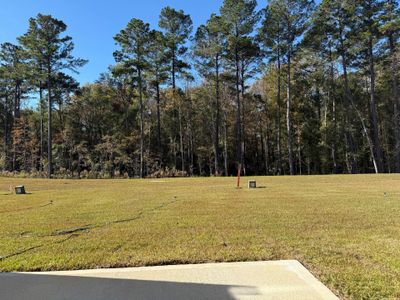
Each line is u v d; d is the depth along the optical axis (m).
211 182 18.84
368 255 4.36
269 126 41.09
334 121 34.66
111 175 31.08
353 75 34.00
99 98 41.31
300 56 31.30
